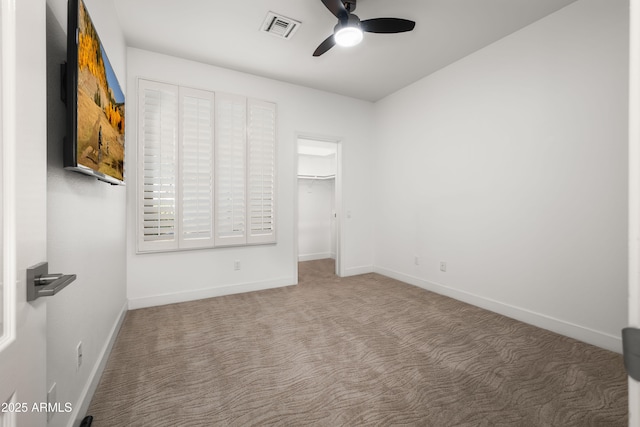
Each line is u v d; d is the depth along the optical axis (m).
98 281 1.74
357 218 4.38
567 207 2.29
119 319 2.39
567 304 2.30
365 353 2.03
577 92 2.23
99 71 1.45
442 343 2.18
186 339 2.24
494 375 1.77
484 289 2.93
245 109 3.42
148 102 2.92
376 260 4.47
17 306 0.62
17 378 0.61
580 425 1.37
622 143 2.01
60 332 1.17
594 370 1.81
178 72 3.08
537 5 2.29
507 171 2.71
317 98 3.97
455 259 3.23
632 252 0.43
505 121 2.72
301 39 2.77
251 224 3.47
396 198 4.07
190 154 3.11
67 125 1.11
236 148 3.37
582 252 2.21
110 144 1.69
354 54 3.05
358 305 3.02
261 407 1.49
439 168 3.42
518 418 1.41
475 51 2.99
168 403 1.51
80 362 1.40
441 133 3.39
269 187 3.58
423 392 1.61
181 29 2.60
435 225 3.48
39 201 0.71
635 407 0.41
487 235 2.89
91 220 1.59
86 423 1.33
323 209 6.05
